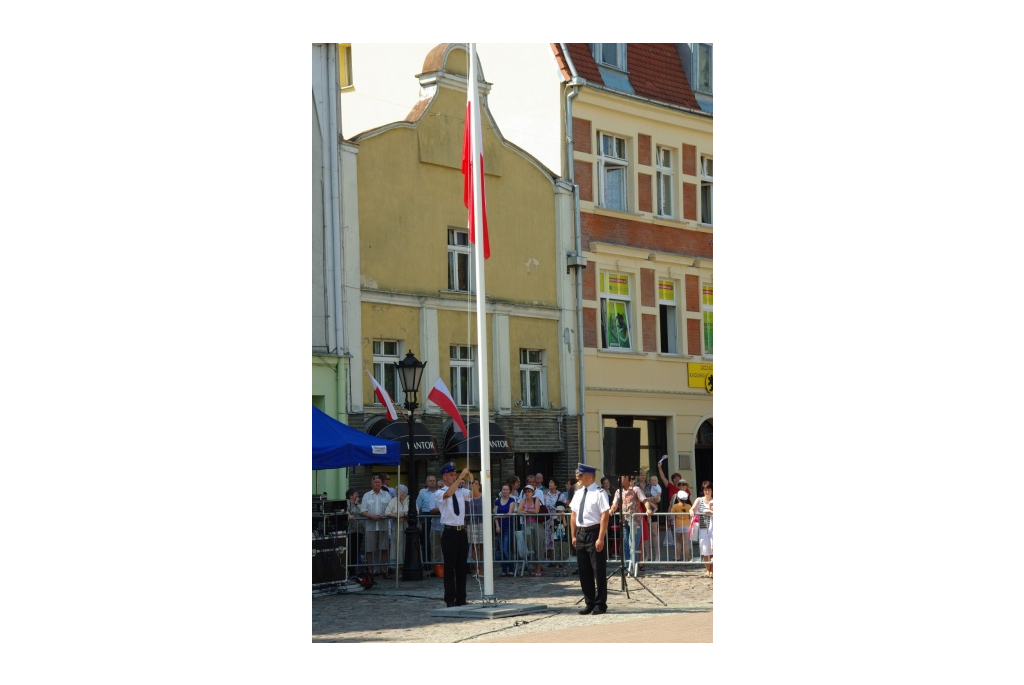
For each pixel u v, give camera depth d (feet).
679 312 107.14
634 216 103.09
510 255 93.09
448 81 90.17
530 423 93.15
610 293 101.76
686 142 108.88
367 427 81.66
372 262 83.46
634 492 70.44
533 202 95.20
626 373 101.60
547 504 77.00
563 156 97.96
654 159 105.81
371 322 82.99
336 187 81.00
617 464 54.29
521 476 92.84
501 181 92.79
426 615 50.72
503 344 91.81
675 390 105.70
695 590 59.57
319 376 79.05
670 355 105.29
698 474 108.68
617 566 73.15
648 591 56.39
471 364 90.58
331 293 80.18
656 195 106.22
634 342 103.19
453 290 89.15
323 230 80.18
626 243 102.58
